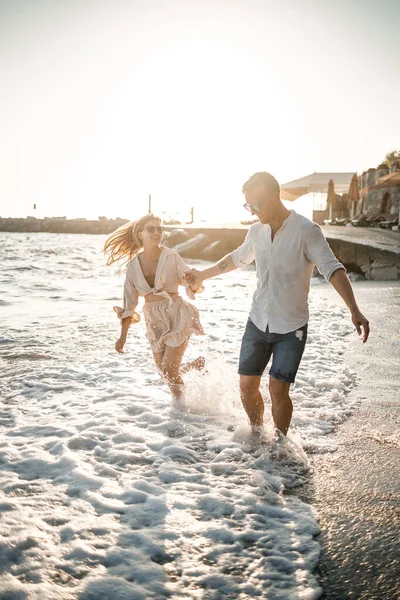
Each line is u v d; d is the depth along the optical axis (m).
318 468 3.44
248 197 3.45
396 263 18.41
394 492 3.11
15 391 5.00
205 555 2.45
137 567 2.33
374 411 4.54
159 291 4.47
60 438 3.76
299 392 5.02
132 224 4.56
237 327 8.36
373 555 2.49
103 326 8.58
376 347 6.93
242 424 3.93
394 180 34.69
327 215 52.09
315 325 8.59
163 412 4.39
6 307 10.86
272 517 2.82
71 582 2.22
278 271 3.51
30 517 2.69
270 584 2.26
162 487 3.09
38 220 84.75
